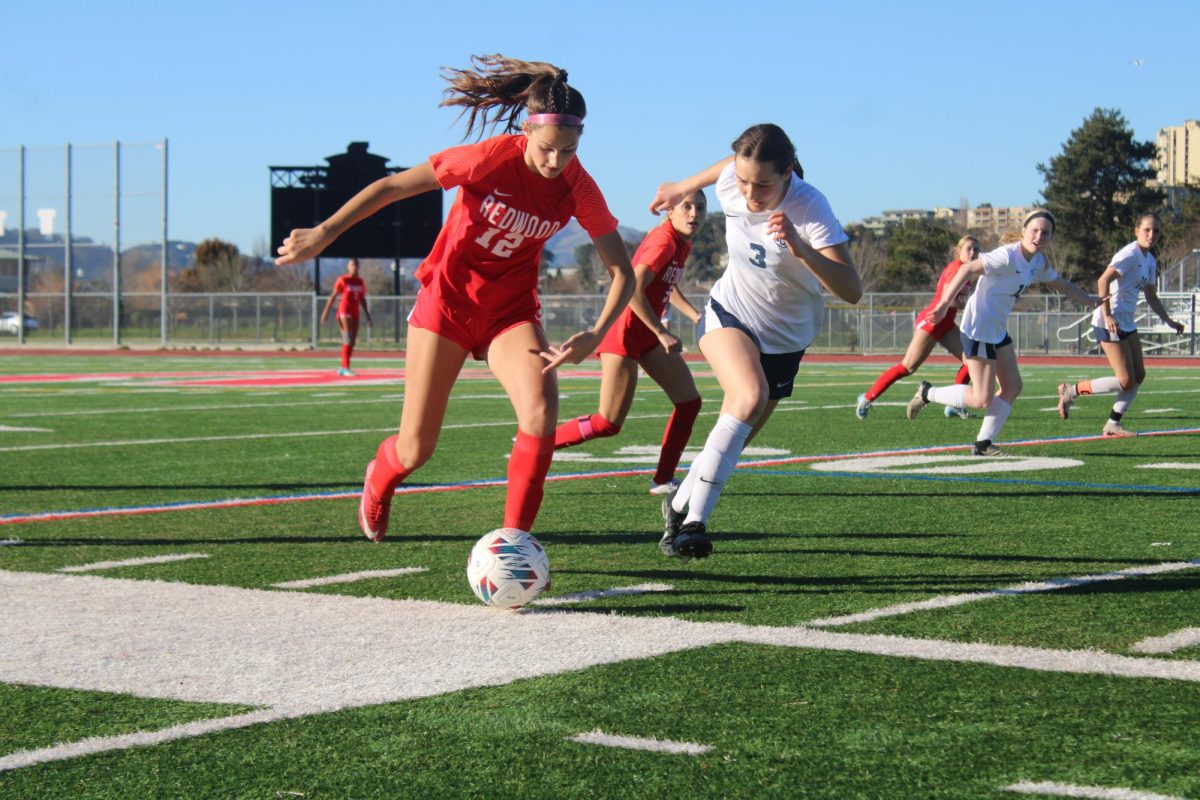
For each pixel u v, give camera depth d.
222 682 5.20
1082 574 7.33
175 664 5.48
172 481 11.91
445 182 6.63
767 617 6.27
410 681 5.18
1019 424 18.20
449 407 21.50
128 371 36.38
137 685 5.17
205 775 4.16
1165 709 4.72
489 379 31.05
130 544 8.49
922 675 5.20
